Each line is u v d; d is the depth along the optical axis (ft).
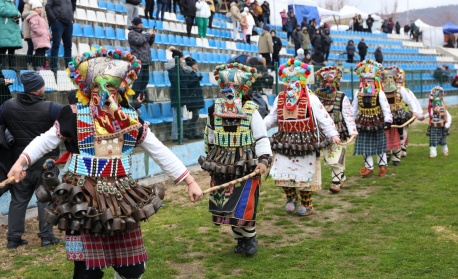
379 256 19.19
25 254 20.47
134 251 12.91
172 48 39.68
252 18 76.13
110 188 12.62
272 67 50.06
